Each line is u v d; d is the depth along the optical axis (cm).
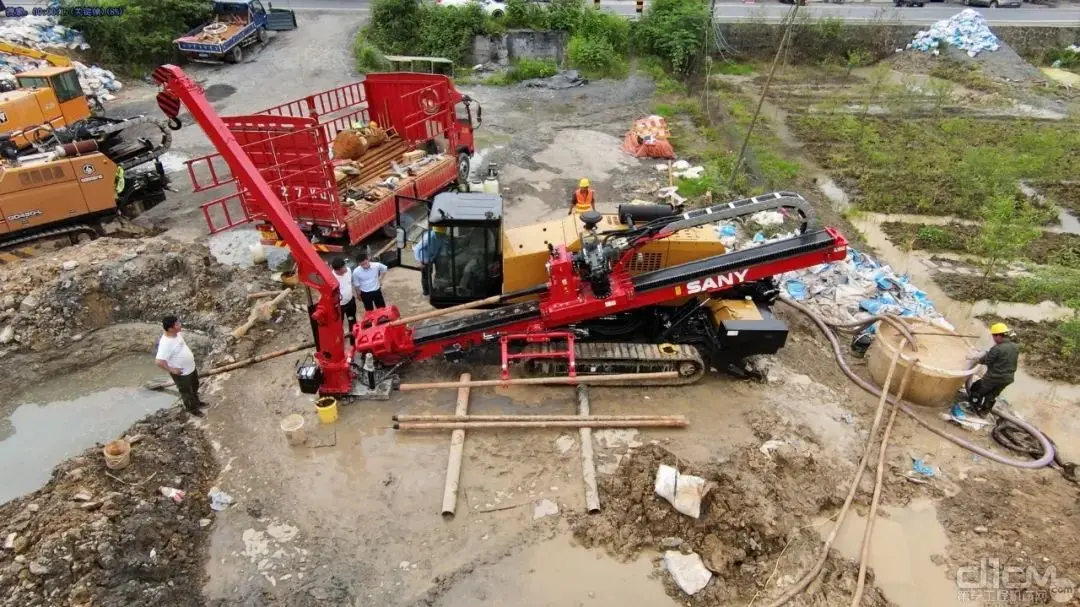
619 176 1784
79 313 1132
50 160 1318
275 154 1194
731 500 772
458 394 959
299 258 849
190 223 1509
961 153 1938
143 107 2281
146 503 758
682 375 993
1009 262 1382
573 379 953
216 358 1047
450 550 743
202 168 1812
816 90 2650
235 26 2709
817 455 879
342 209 1240
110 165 1369
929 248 1471
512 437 903
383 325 952
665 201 1616
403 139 1683
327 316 879
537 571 722
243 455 871
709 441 892
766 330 943
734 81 2767
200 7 2700
